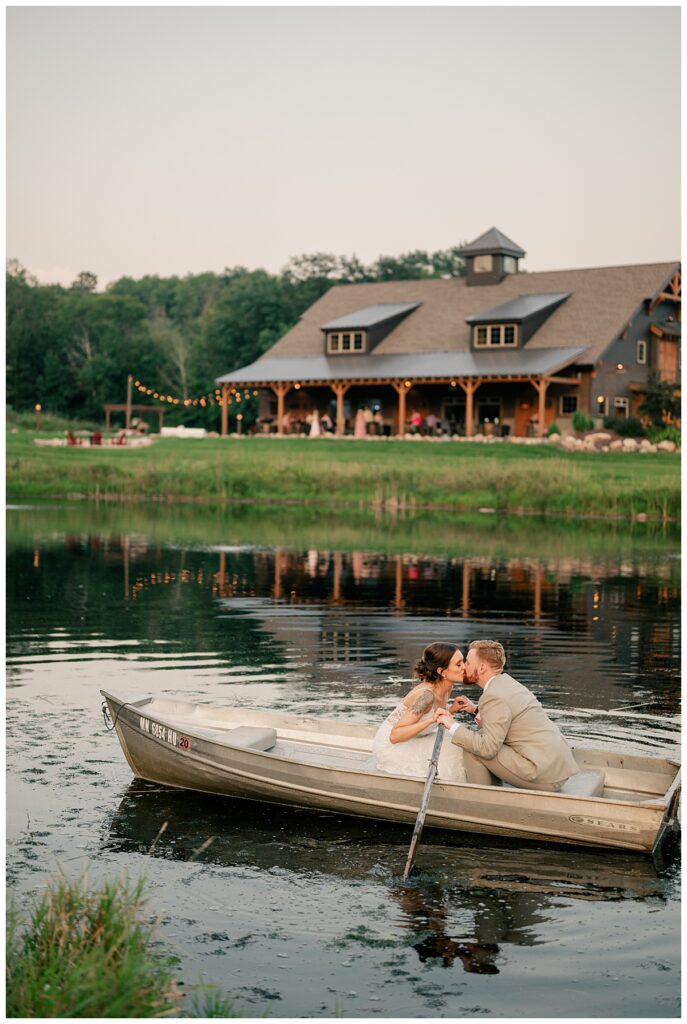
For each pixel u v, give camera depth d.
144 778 9.20
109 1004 4.93
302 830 8.20
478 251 60.59
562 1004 5.77
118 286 135.75
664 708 11.20
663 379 57.38
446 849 7.87
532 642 14.76
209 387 86.25
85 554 25.06
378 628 15.81
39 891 6.91
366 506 39.97
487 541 28.62
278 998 5.77
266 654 13.86
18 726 10.49
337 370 57.75
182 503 41.41
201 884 7.19
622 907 6.94
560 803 7.81
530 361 52.34
